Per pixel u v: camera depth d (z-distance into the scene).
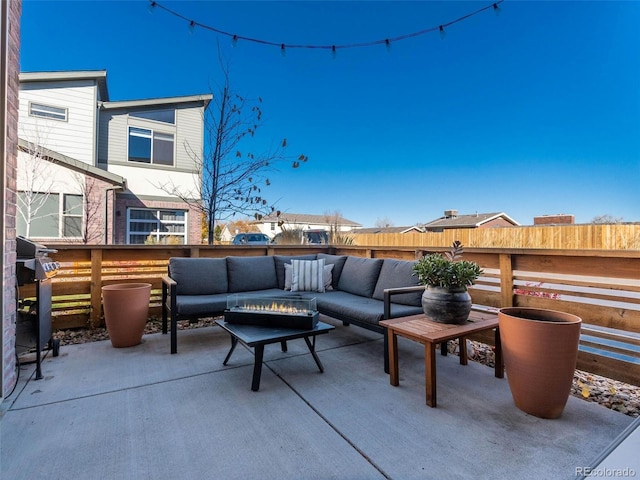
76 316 3.51
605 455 1.44
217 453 1.53
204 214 5.92
